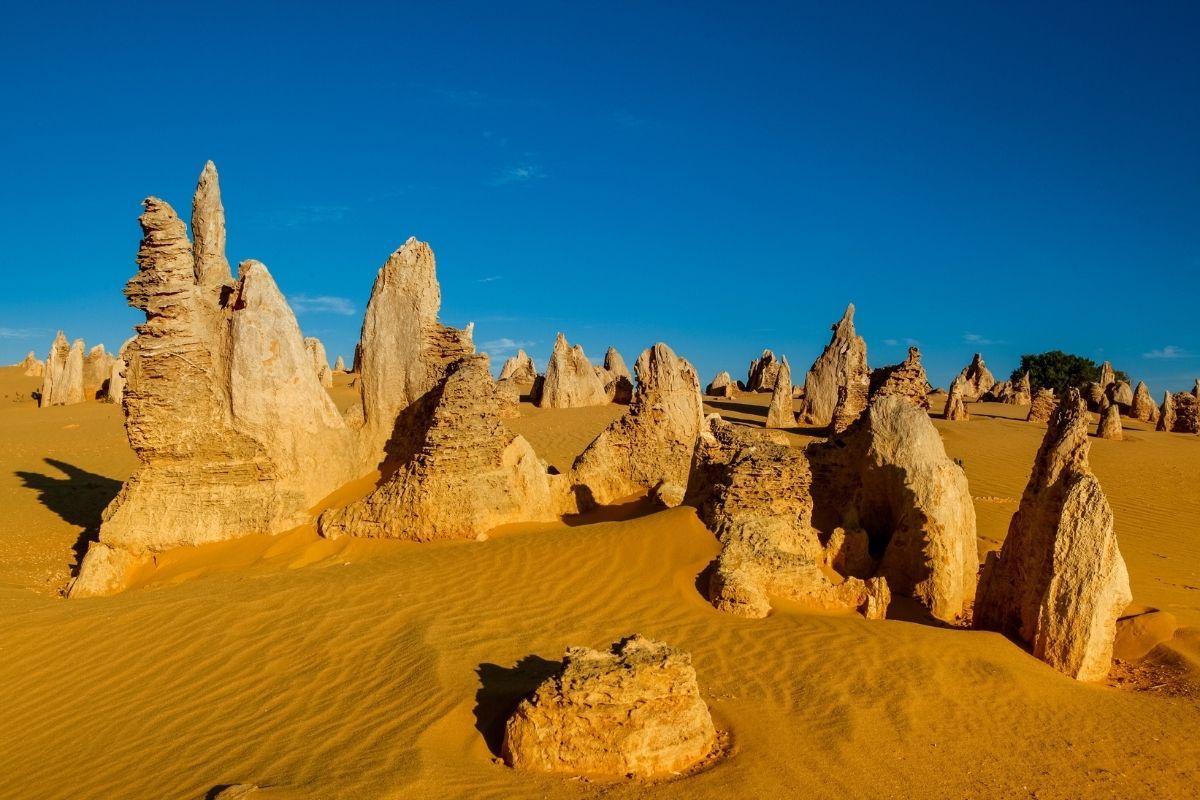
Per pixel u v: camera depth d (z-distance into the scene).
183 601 12.82
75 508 23.95
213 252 18.23
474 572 13.52
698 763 7.77
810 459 16.95
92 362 55.44
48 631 12.06
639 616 11.71
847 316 39.84
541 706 7.64
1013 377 78.00
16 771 8.49
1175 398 45.91
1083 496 10.79
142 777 7.89
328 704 9.14
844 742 8.12
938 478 14.27
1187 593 15.51
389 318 19.02
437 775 7.24
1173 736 8.72
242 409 16.84
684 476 19.69
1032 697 9.45
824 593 12.54
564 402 44.09
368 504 16.31
